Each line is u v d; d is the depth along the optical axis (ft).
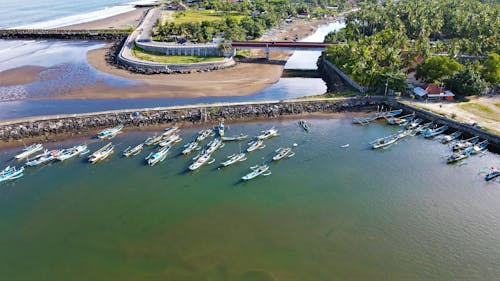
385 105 524.52
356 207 314.55
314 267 254.06
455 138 434.30
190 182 351.05
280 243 275.80
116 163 381.60
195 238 281.33
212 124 466.70
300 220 299.17
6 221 302.86
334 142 426.51
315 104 510.58
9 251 273.33
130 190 339.36
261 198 327.26
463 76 517.55
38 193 336.29
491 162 384.68
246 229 290.15
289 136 440.45
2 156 392.88
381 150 408.87
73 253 270.26
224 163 376.68
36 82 610.24
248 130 454.40
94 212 311.47
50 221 302.25
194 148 409.08
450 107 492.95
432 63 550.36
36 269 256.93
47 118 446.60
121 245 276.00
